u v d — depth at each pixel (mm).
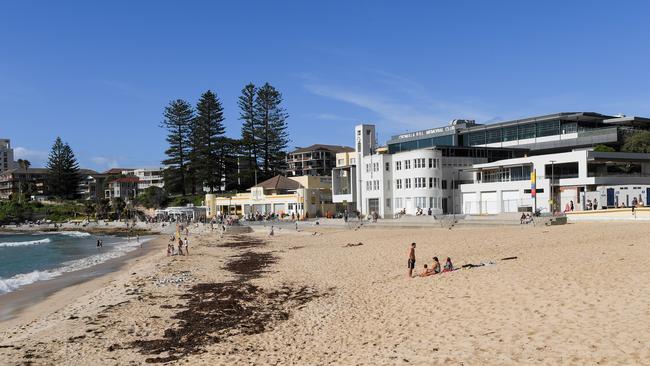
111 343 19328
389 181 88438
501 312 17109
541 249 32062
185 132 143625
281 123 140500
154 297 29000
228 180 142250
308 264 38906
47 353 18312
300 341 17641
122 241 88750
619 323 14062
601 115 96188
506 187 75188
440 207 82750
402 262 34844
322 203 104938
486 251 34875
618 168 74250
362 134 94625
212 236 79188
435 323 17203
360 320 19484
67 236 111688
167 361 16609
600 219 56875
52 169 168875
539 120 96625
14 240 103812
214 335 19672
